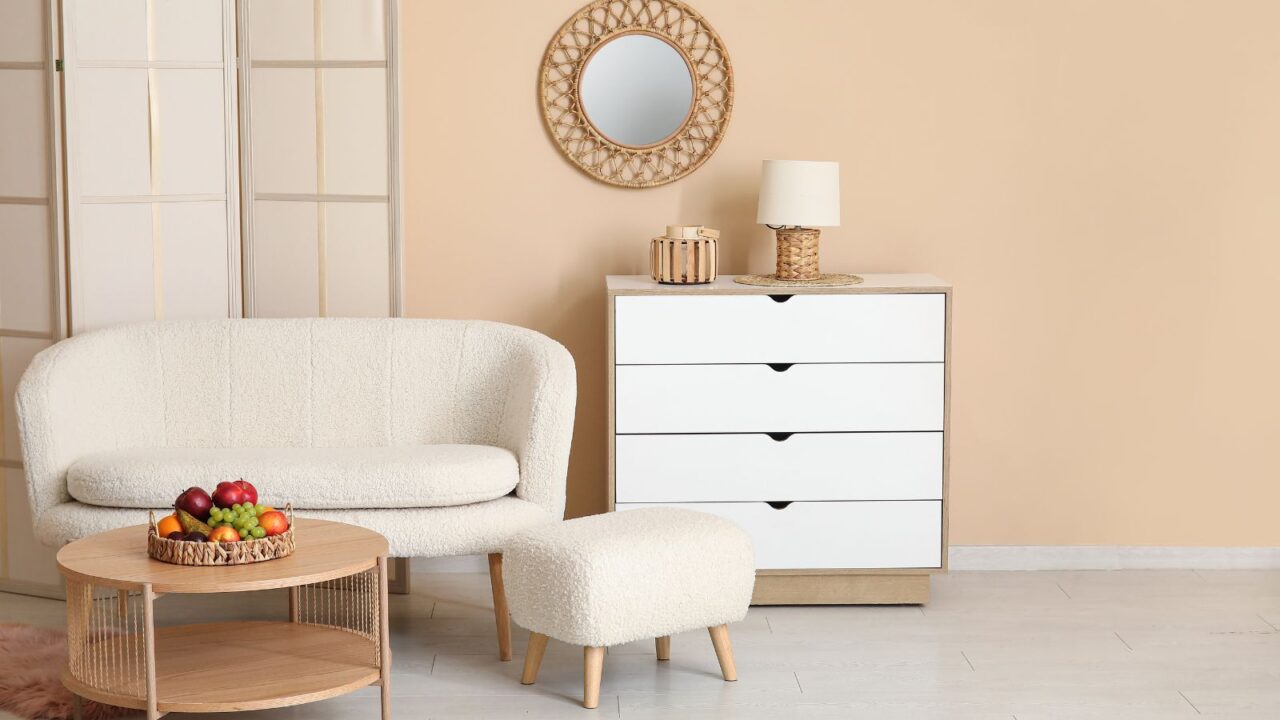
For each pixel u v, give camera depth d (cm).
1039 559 424
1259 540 424
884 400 376
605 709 304
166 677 284
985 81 411
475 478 332
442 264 416
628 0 408
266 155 398
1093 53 409
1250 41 409
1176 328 418
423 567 418
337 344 380
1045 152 413
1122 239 416
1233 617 373
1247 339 418
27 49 374
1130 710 305
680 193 416
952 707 306
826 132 413
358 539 293
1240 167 412
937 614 375
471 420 377
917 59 410
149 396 374
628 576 297
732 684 320
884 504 379
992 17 409
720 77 411
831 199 382
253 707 271
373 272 399
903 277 396
